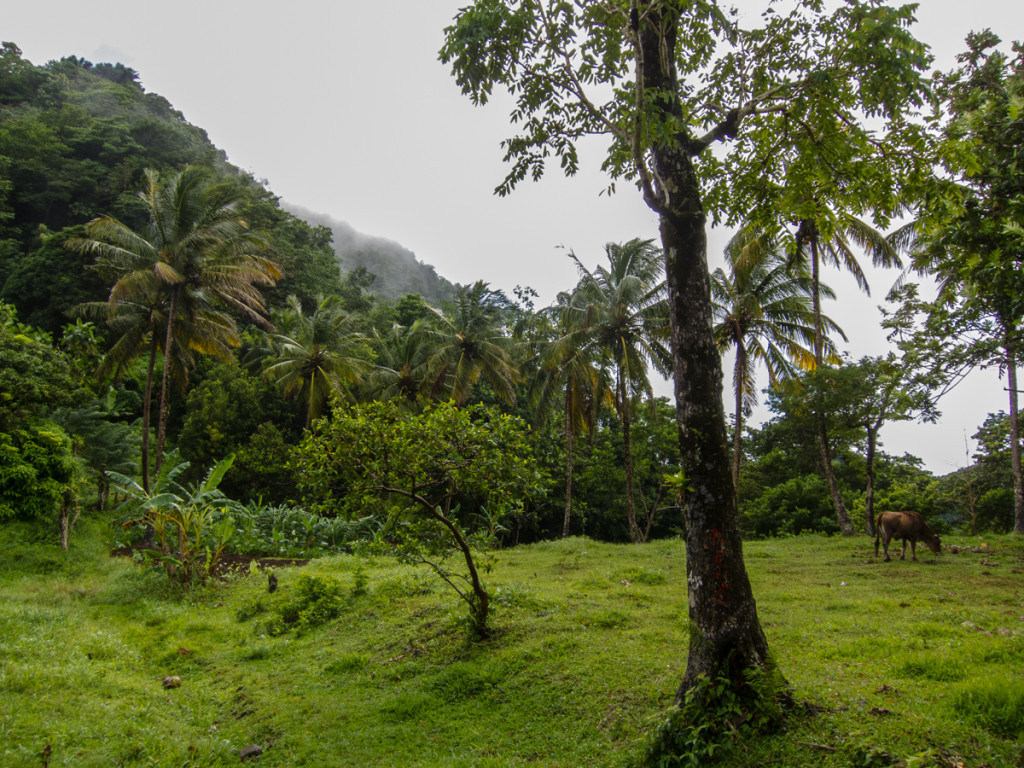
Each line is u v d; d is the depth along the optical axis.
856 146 6.62
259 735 6.54
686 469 5.47
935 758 3.88
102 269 21.75
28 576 15.29
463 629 8.63
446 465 7.85
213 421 31.80
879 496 28.03
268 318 44.25
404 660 8.26
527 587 11.46
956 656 5.84
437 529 8.52
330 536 20.80
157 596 13.33
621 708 5.68
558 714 5.89
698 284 5.72
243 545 19.55
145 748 5.88
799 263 7.95
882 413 18.11
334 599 11.30
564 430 34.50
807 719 4.76
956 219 6.38
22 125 51.91
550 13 6.16
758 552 15.88
